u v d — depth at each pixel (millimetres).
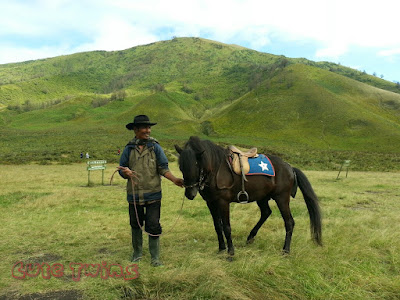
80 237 5555
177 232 6043
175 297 3256
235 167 4621
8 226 6250
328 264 4242
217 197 4527
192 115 149250
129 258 4492
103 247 5047
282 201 5082
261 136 90938
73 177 17719
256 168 4793
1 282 3584
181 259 4348
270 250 4875
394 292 3543
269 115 104562
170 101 151000
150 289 3416
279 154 45250
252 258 4316
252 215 7895
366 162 36844
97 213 7805
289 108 105750
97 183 15031
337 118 92750
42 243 5160
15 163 28797
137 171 4168
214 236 5750
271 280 3658
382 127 83938
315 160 37969
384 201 10445
